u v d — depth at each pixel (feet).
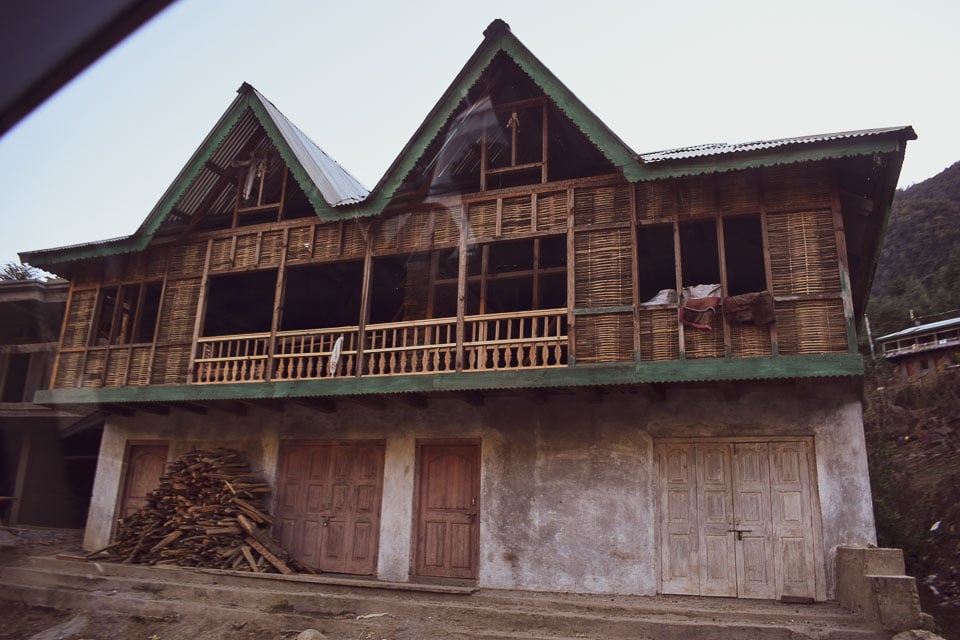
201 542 39.81
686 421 35.58
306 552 41.68
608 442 36.55
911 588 25.61
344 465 42.47
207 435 46.06
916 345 101.04
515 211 38.17
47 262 47.60
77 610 35.17
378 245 40.83
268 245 43.65
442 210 39.81
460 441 39.63
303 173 41.57
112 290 49.21
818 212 32.94
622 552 34.88
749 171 34.35
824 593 31.71
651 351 33.76
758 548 33.24
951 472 58.65
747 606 30.78
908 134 29.99
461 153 41.81
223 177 46.75
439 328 38.73
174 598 34.94
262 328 52.95
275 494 43.27
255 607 33.27
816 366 30.83
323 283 50.03
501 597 32.89
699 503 34.60
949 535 48.14
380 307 51.67
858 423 32.89
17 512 58.95
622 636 28.14
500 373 35.55
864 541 31.48
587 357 34.58
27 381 59.11
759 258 42.29
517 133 40.29
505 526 37.24
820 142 31.27
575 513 36.17
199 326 43.86
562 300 46.80
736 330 32.71
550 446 37.55
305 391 39.37
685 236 39.83
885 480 54.13
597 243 35.99
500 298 46.83
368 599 32.09
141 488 47.37
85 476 59.06
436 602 31.68
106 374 45.55
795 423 33.83
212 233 45.34
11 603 36.88
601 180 36.65
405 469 40.37
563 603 31.19
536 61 36.78
